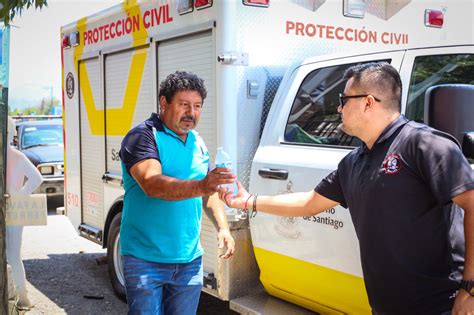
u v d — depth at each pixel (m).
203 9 3.98
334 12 4.32
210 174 2.54
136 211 2.90
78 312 5.00
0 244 2.56
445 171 2.13
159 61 4.62
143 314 2.86
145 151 2.79
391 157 2.29
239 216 3.70
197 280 3.04
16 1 3.37
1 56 3.63
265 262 3.72
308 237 3.33
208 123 4.02
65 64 6.54
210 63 3.98
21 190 4.30
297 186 3.42
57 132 11.27
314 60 3.76
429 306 2.27
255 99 3.94
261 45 3.95
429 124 2.54
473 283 2.08
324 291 3.34
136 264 2.87
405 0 4.72
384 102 2.37
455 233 2.31
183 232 2.93
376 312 2.44
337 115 3.44
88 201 6.14
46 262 6.77
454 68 3.02
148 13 4.71
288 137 3.70
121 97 5.29
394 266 2.28
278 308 3.66
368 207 2.33
